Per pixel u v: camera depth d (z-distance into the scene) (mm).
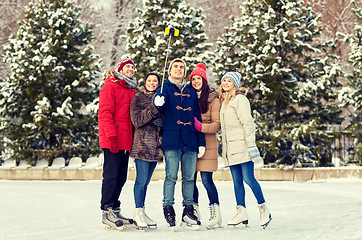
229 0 34719
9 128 18766
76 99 19609
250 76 16938
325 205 8656
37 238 5477
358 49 17344
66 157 18953
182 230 6016
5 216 7719
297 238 5102
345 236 5160
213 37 34594
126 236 5500
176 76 6305
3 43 34344
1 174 17766
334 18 31578
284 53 17406
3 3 34812
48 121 17953
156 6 18719
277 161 16141
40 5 19469
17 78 18672
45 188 13625
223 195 11055
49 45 18766
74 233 5820
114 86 6293
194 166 6215
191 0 35156
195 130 6230
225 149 6250
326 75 16797
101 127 6176
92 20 34531
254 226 6203
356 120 17047
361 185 13602
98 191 12570
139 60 18391
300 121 17422
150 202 9656
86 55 19688
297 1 17812
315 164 16297
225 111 6242
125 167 6426
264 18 17203
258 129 16266
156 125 6113
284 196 10594
